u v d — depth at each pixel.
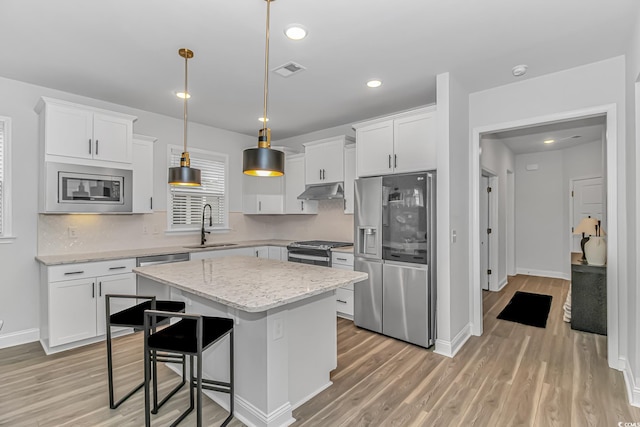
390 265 3.34
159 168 4.25
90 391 2.34
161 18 2.13
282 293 1.79
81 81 3.16
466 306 3.39
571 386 2.40
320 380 2.37
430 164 3.20
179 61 2.75
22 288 3.19
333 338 2.51
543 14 2.09
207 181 4.80
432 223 3.08
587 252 3.63
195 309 2.50
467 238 3.42
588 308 3.50
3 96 3.09
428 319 3.08
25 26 2.22
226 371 2.20
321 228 5.07
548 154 6.34
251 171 2.02
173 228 4.43
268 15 1.91
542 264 6.44
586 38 2.37
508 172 6.27
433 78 3.10
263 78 3.08
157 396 2.27
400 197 3.26
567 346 3.13
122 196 3.50
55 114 3.08
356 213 3.65
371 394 2.31
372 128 3.68
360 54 2.63
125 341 3.27
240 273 2.36
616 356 2.66
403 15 2.11
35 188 3.26
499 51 2.58
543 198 6.40
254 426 1.96
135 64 2.80
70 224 3.50
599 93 2.72
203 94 3.51
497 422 2.00
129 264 3.42
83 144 3.23
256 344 1.95
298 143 5.39
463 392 2.33
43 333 3.14
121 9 2.03
